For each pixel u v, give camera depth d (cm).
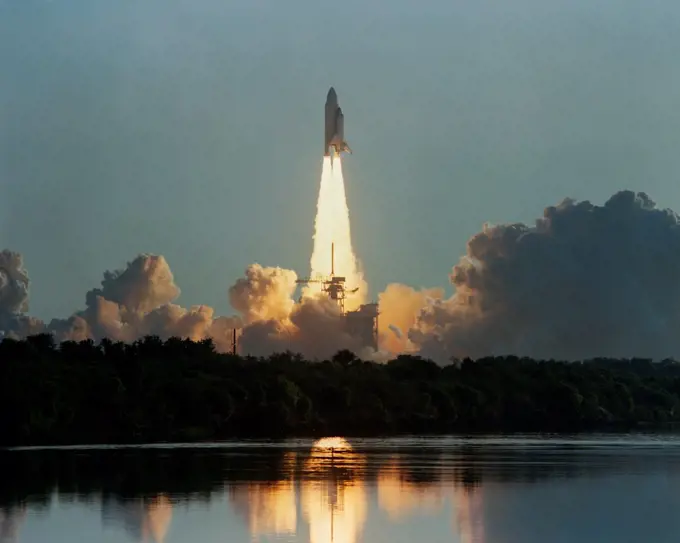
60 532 17025
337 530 17288
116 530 17162
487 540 16700
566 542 16600
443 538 16812
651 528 17512
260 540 16588
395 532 17175
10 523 17650
